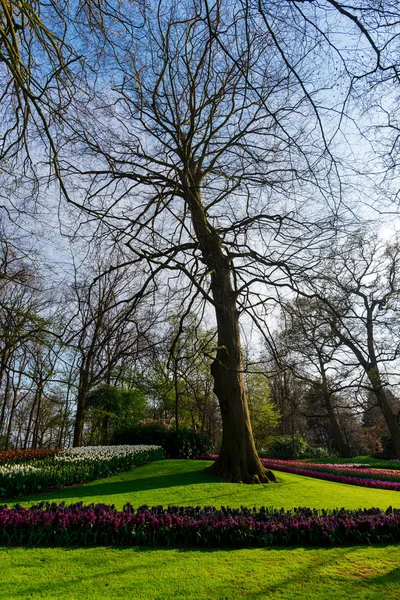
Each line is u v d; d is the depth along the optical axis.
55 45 4.78
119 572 4.36
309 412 33.59
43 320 7.69
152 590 3.93
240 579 4.31
